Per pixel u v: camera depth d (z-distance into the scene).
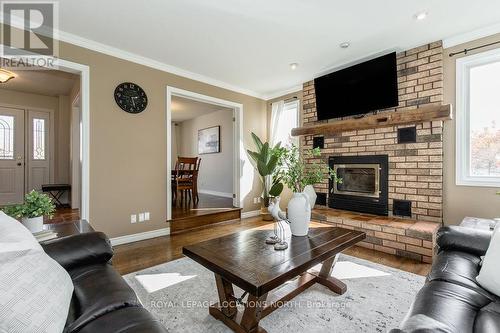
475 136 2.92
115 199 3.27
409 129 3.24
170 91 3.81
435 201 3.04
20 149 5.36
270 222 4.46
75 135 4.80
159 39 3.02
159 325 0.96
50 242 1.43
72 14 2.51
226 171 6.71
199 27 2.76
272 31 2.86
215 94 4.43
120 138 3.31
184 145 8.42
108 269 1.40
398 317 1.72
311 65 3.81
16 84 4.84
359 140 3.72
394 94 3.30
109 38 3.00
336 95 3.88
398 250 2.85
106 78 3.19
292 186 2.20
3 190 5.20
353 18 2.62
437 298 1.15
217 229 4.03
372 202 3.55
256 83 4.60
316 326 1.64
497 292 1.21
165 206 3.75
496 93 2.80
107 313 1.01
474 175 2.91
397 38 3.03
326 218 3.49
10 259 0.95
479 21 2.67
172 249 3.11
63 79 4.51
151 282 2.24
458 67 2.95
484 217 2.80
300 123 4.71
